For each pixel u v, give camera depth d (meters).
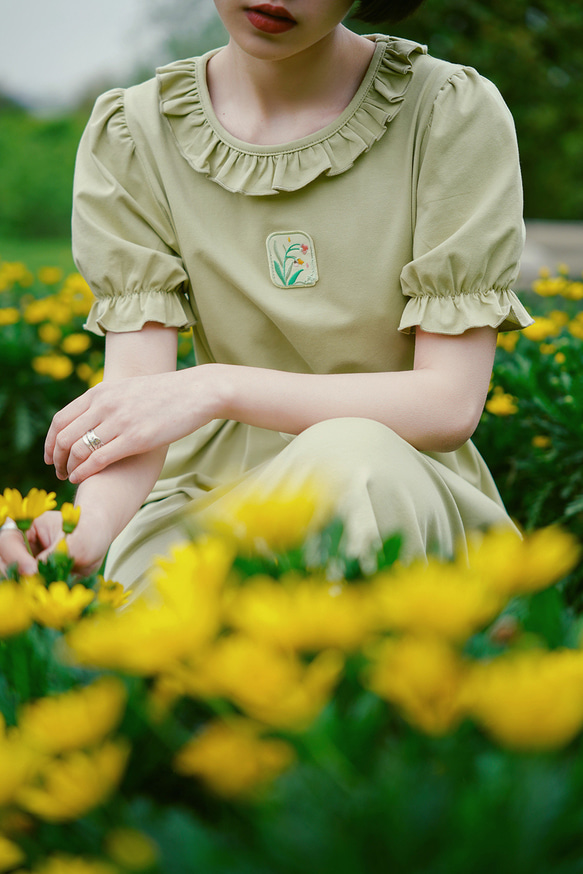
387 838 0.45
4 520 0.83
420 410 1.17
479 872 0.44
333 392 1.15
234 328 1.37
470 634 0.59
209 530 0.76
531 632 0.66
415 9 1.39
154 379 1.13
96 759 0.49
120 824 0.52
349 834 0.45
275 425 1.14
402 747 0.51
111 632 0.53
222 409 1.13
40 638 0.72
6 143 16.66
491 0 10.50
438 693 0.49
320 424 1.02
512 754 0.48
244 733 0.50
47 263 11.23
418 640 0.53
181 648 0.51
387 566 0.71
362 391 1.16
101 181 1.40
